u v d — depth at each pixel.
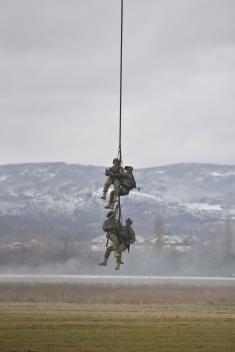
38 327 101.06
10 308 139.62
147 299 185.25
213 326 104.75
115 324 106.06
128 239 70.06
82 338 90.38
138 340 89.12
